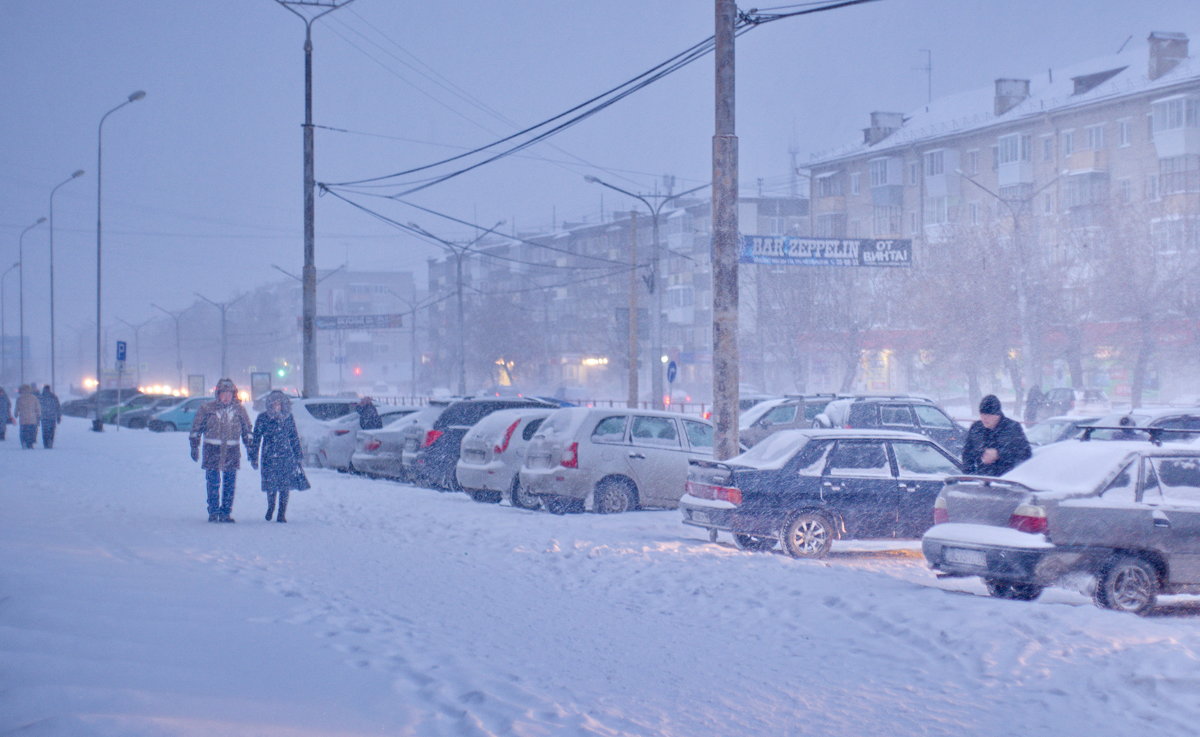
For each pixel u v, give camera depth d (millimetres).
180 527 13805
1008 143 66125
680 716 5766
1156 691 6258
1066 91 65438
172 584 8992
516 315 95938
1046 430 20391
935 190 70875
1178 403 49531
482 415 20672
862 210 76750
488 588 9781
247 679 5996
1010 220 53438
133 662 6168
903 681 6594
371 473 22609
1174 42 59812
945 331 52594
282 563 10859
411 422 21688
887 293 57188
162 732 4844
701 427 17094
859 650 7383
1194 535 9484
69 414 71938
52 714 4988
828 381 70625
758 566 10781
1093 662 6855
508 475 17484
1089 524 9359
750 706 6016
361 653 6797
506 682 6238
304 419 25734
